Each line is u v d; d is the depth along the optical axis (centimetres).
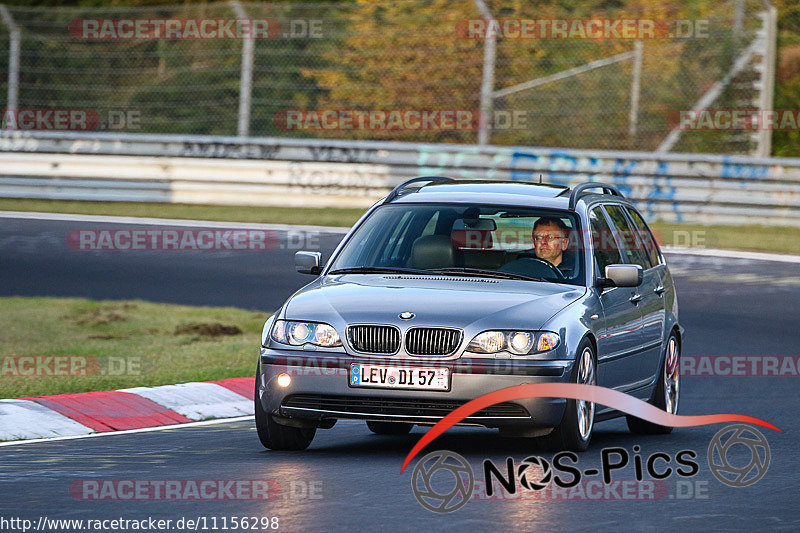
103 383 3306
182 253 6131
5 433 2633
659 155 7269
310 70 9075
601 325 2520
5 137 8062
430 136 9056
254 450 2473
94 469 2220
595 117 8800
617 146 8700
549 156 7425
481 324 2306
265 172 7656
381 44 9219
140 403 3027
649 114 8681
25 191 7881
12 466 2255
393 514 1825
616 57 8588
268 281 5519
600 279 2591
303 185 7619
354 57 9238
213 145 7931
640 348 2769
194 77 10038
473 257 2673
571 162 7388
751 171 7181
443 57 9088
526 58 9019
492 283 2511
